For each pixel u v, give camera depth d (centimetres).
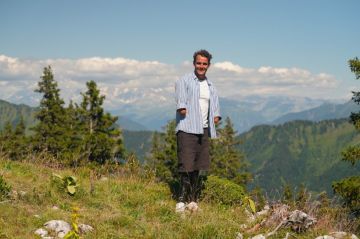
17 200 732
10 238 566
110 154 3603
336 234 707
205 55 893
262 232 702
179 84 900
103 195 881
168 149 4316
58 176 856
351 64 2456
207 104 917
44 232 601
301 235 701
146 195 923
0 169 980
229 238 652
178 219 741
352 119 2489
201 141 916
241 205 893
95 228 658
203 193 939
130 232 668
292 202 802
